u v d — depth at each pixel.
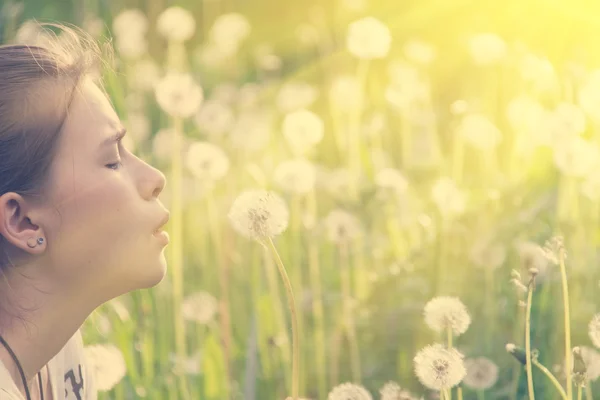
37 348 1.85
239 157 3.94
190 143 3.90
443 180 3.33
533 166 3.72
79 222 1.82
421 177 4.12
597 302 2.80
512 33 5.33
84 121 1.82
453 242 3.12
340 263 3.24
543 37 5.23
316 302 2.73
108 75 2.92
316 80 5.59
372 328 2.78
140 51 4.61
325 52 5.73
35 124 1.80
